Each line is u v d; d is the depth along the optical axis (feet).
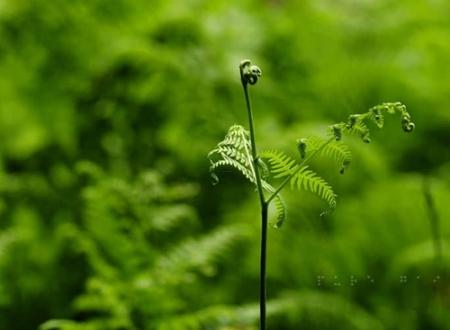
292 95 19.84
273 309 12.57
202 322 12.07
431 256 15.23
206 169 17.76
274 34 20.84
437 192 16.70
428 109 20.34
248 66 6.77
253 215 16.17
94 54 18.66
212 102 17.83
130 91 17.83
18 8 19.20
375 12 24.22
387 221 16.63
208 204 17.28
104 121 17.92
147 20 19.12
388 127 20.25
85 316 14.58
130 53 17.51
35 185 17.25
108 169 17.19
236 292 15.14
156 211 13.30
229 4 21.36
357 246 16.21
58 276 15.21
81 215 16.66
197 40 18.70
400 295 15.71
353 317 14.12
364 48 22.44
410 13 23.39
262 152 7.06
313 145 6.91
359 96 20.17
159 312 11.80
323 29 22.18
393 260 16.10
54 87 18.63
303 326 13.67
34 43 18.97
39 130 18.53
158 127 17.76
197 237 15.55
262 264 6.84
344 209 16.94
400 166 20.03
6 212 16.67
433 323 15.30
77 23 18.94
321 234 16.30
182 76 17.69
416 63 21.01
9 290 14.67
